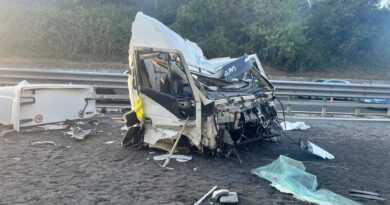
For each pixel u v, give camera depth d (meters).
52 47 29.80
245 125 7.05
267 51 33.03
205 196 4.49
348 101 13.21
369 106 12.65
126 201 4.30
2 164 5.47
